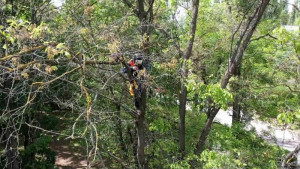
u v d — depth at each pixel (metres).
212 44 14.63
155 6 10.69
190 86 7.43
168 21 11.95
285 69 12.37
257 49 15.02
